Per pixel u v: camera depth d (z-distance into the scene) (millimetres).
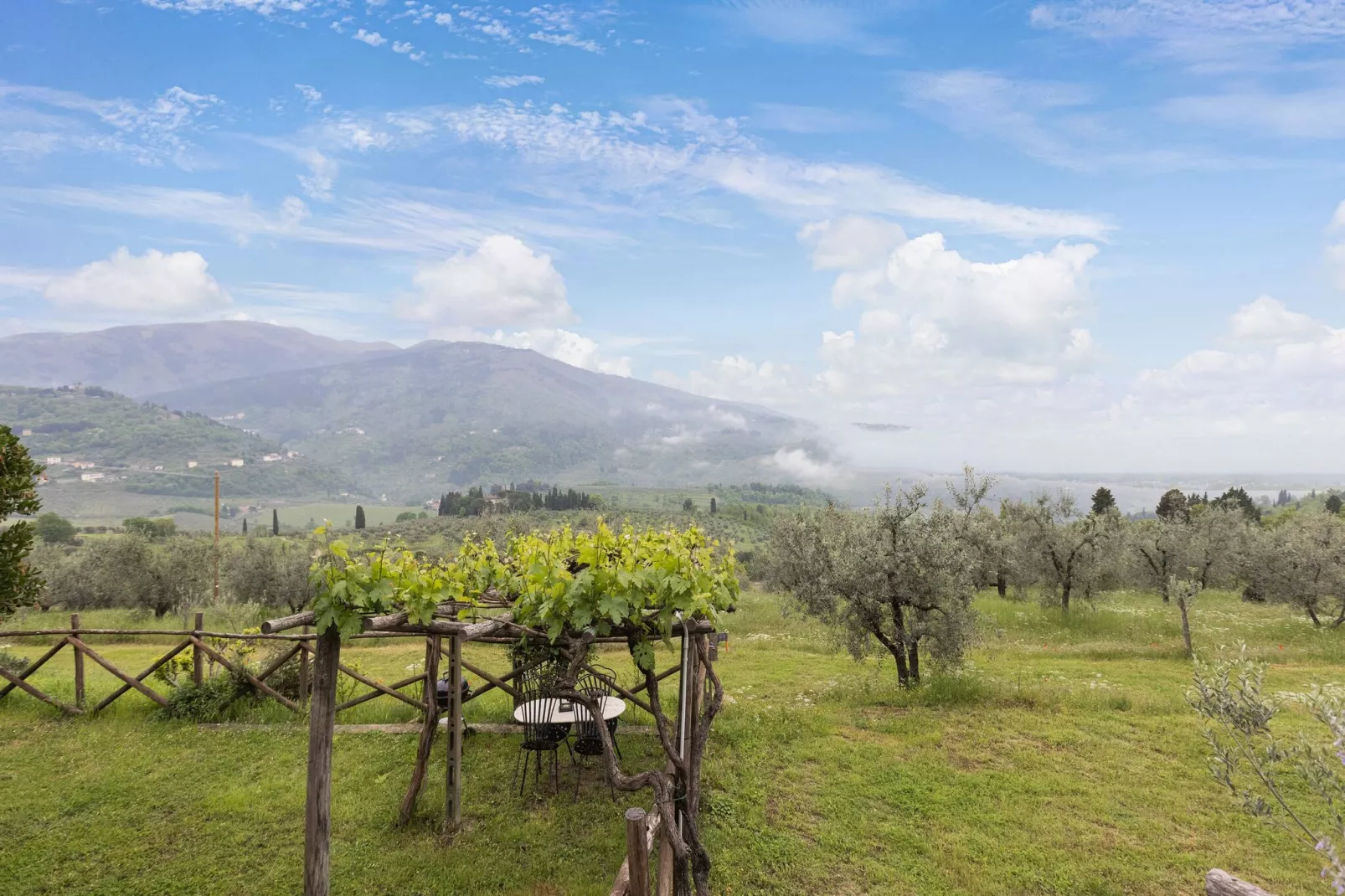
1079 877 6164
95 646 19953
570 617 6418
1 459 9812
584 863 6488
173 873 6355
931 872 6289
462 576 7316
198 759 8953
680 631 6719
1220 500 47094
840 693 12195
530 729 8125
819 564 12766
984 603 23953
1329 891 5898
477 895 6031
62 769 8641
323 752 5629
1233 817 7254
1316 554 20578
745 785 8055
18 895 5996
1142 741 9438
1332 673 13984
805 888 6055
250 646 11586
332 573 5703
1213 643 17484
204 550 31859
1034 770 8469
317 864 5570
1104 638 19094
